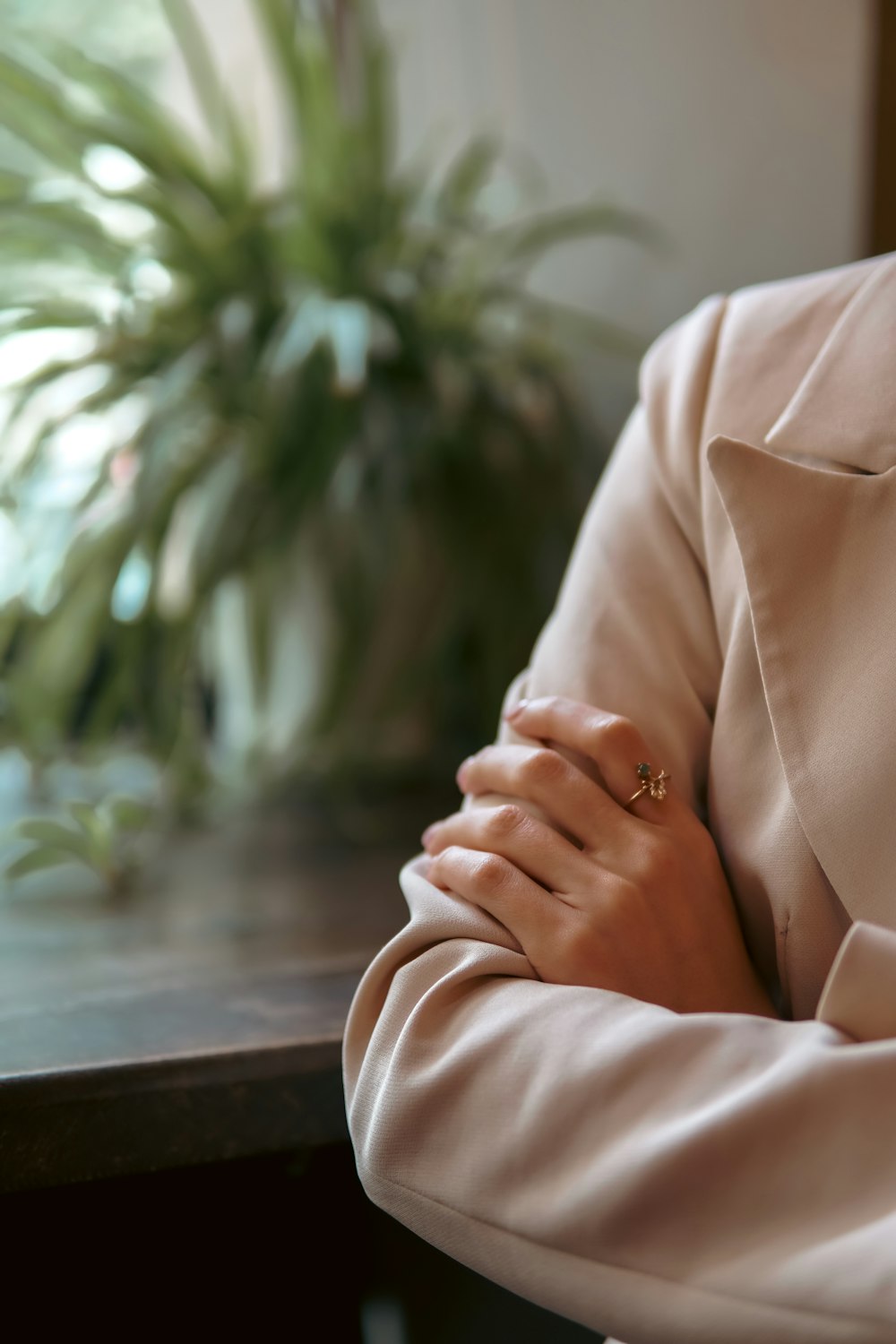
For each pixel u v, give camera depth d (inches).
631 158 51.0
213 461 43.4
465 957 17.7
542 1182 15.0
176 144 44.7
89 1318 25.5
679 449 21.8
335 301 44.9
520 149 54.9
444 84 56.5
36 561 44.0
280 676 48.3
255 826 45.3
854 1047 13.9
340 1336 29.4
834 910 18.0
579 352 53.4
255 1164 27.5
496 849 19.3
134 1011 24.9
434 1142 16.1
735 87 46.3
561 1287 14.6
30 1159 20.7
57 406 45.5
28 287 47.0
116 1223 25.8
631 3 49.9
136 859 38.8
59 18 58.3
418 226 50.3
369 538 45.8
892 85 41.1
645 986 17.9
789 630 18.6
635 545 21.8
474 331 48.7
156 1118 21.7
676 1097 14.7
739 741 19.4
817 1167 13.6
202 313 45.5
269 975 27.6
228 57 58.5
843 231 43.1
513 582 45.1
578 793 19.3
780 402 20.9
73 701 44.6
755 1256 13.4
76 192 45.6
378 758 49.1
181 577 43.4
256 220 44.1
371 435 45.6
